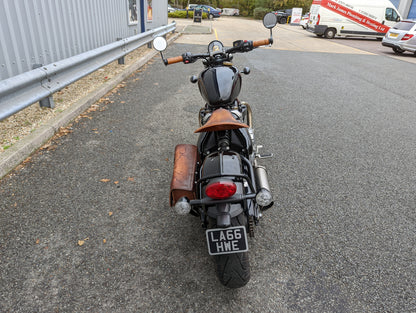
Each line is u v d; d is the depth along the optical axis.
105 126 4.92
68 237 2.68
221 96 2.59
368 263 2.51
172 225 2.88
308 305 2.14
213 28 24.14
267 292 2.23
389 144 4.75
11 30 4.71
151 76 8.19
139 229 2.81
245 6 61.75
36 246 2.56
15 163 3.64
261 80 8.42
